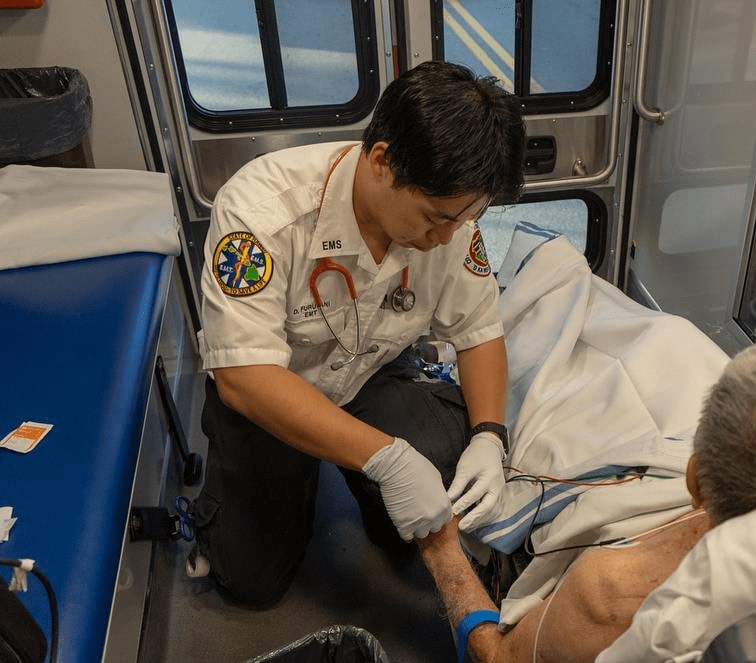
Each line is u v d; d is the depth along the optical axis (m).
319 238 1.28
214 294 1.29
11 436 1.27
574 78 2.38
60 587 1.01
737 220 1.95
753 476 0.64
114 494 1.18
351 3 2.17
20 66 2.07
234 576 1.67
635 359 1.45
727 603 0.58
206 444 2.24
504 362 1.58
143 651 1.50
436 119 1.00
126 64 2.11
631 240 2.67
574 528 1.16
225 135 2.31
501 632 1.07
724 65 1.92
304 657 1.36
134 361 1.47
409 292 1.43
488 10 2.25
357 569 1.83
